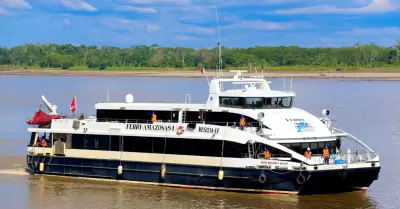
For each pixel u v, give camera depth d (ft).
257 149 306.76
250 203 297.94
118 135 335.88
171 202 302.45
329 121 331.16
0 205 302.45
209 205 295.69
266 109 327.06
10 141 488.85
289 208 290.56
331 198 307.99
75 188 330.95
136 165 332.39
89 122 345.92
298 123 316.19
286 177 299.79
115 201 306.14
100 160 341.21
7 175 363.15
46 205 302.45
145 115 346.13
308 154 302.25
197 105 338.95
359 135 514.27
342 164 300.20
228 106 331.16
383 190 326.03
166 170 324.80
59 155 354.13
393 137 501.97
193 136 316.81
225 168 310.24
